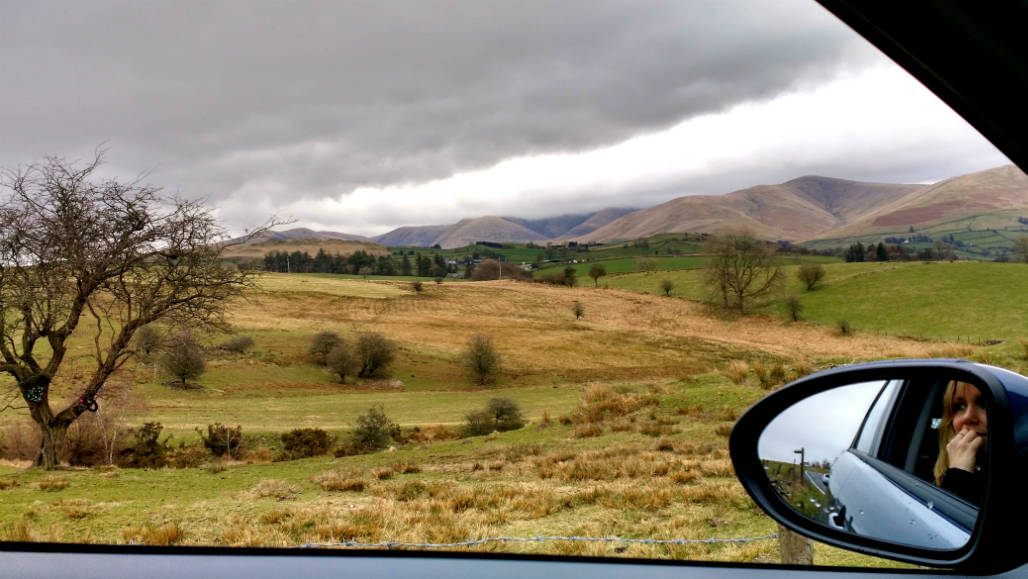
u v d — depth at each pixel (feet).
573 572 5.74
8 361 49.06
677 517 24.84
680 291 370.32
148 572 5.92
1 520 27.17
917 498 5.95
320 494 35.86
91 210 49.67
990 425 4.36
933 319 217.56
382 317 286.46
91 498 34.12
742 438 7.79
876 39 4.29
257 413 136.56
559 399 153.58
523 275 463.42
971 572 4.61
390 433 90.07
